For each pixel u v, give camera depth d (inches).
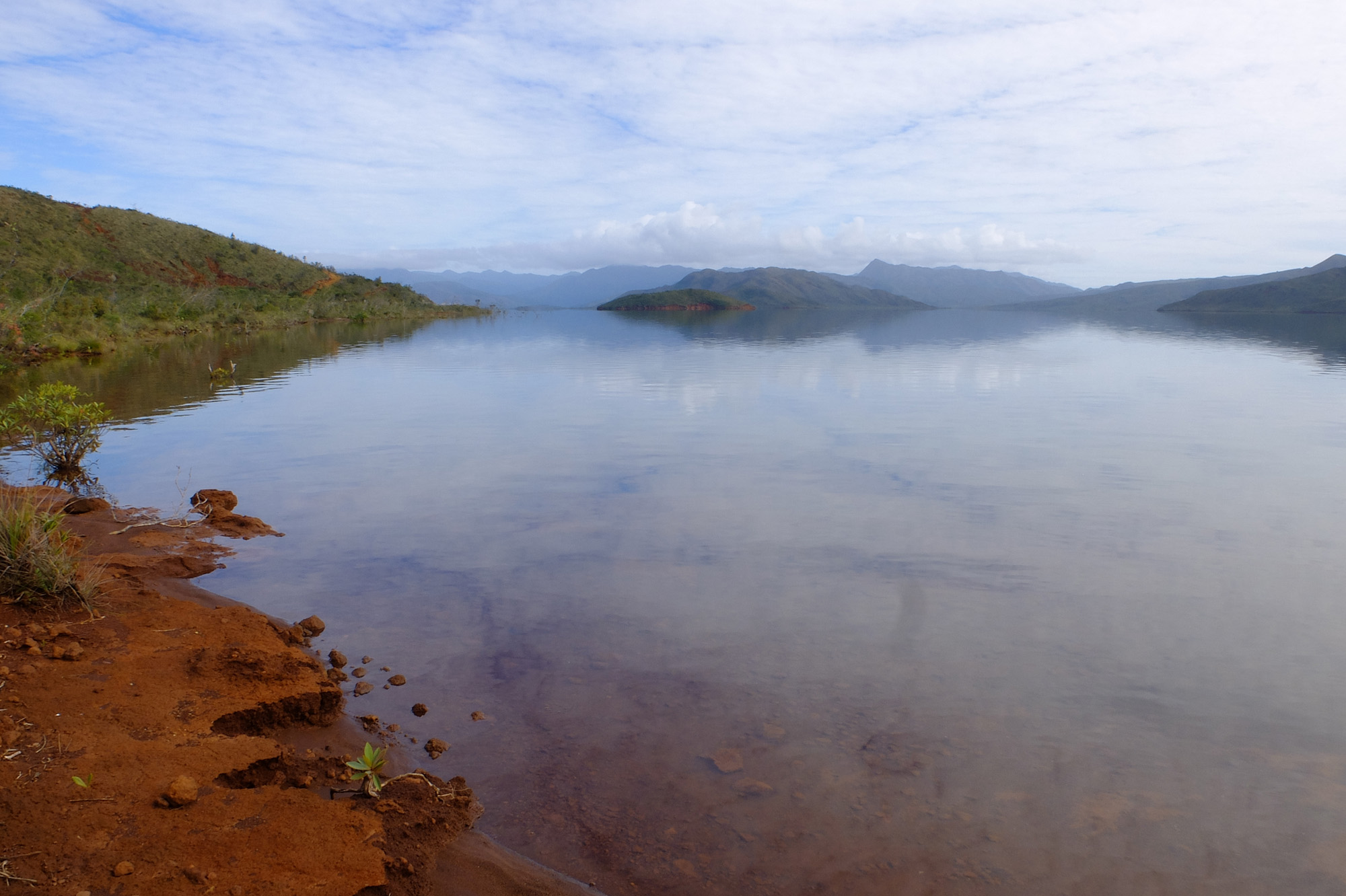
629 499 338.6
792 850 121.0
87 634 165.5
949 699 168.1
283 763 129.8
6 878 90.6
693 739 151.9
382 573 244.7
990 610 217.5
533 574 244.4
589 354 1237.1
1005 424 543.5
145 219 3093.0
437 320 3088.1
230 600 218.4
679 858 119.0
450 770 141.3
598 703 165.6
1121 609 218.5
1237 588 234.8
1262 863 118.1
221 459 418.9
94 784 112.6
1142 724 158.2
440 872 111.0
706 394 724.0
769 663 184.7
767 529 293.7
